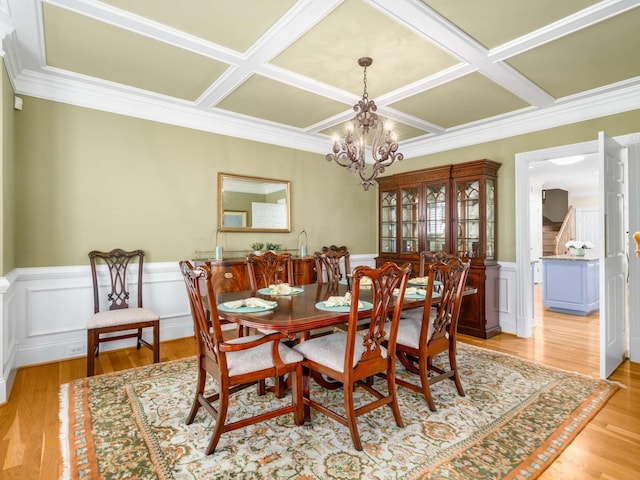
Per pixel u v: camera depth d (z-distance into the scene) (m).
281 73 2.91
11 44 2.42
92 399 2.33
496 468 1.65
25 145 2.92
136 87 3.24
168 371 2.83
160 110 3.60
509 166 4.14
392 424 2.05
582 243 5.34
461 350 3.45
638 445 1.84
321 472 1.62
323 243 5.00
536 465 1.67
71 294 3.15
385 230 5.19
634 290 3.15
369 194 5.60
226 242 4.07
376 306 1.90
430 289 2.18
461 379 2.71
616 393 2.46
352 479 1.57
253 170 4.29
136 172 3.48
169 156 3.67
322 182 5.00
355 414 1.84
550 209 9.13
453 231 4.28
